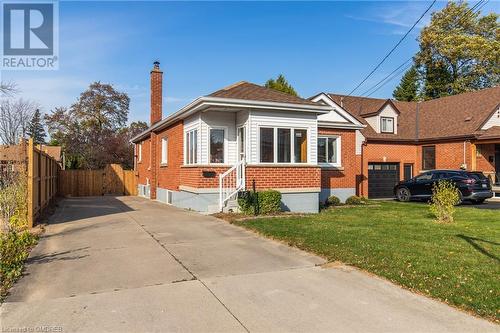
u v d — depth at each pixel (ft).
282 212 42.42
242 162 42.83
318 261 22.07
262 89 49.52
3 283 17.69
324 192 61.21
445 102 89.61
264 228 31.30
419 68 137.28
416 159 83.25
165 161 64.85
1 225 29.22
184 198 50.57
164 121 56.95
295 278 18.92
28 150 32.71
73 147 130.41
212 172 44.57
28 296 16.26
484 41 113.19
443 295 16.28
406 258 21.97
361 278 18.92
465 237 28.66
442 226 34.27
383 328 13.38
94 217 39.65
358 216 41.91
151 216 40.19
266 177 43.86
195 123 47.11
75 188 85.30
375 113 80.79
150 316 14.28
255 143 43.78
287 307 15.21
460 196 58.44
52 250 24.32
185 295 16.46
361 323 13.78
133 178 90.84
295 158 46.09
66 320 13.89
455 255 22.84
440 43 121.08
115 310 14.80
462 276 18.69
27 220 32.48
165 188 62.18
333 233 29.43
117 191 89.20
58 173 76.69
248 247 25.52
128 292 16.79
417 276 18.75
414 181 65.26
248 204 40.63
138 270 20.06
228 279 18.69
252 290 17.15
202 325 13.56
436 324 13.70
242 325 13.57
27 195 32.50
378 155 78.84
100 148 123.65
